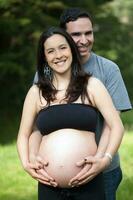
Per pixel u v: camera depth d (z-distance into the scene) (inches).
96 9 721.0
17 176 387.2
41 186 175.3
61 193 172.6
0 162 436.8
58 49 173.9
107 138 174.7
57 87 175.6
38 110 177.9
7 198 330.0
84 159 169.2
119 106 192.1
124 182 351.3
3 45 651.5
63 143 170.7
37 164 172.1
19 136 179.6
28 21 629.3
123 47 737.6
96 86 173.2
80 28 189.9
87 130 173.0
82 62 192.5
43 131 175.3
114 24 727.7
